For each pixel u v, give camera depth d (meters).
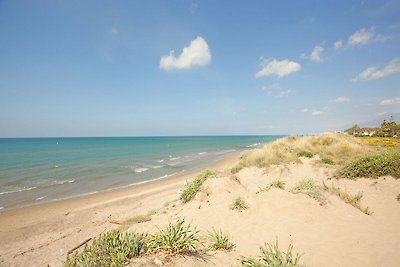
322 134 23.30
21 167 29.12
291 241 5.29
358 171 10.70
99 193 17.47
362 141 25.36
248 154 18.27
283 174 13.23
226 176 10.56
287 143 21.38
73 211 13.39
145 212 11.19
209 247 5.12
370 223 5.97
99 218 11.80
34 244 9.14
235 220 6.83
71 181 21.38
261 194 8.10
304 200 6.99
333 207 6.77
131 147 72.88
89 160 36.56
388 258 4.37
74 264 4.19
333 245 4.96
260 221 6.48
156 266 3.82
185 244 4.57
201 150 57.25
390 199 8.11
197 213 7.94
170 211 9.32
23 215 12.94
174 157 40.84
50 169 27.67
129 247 4.24
